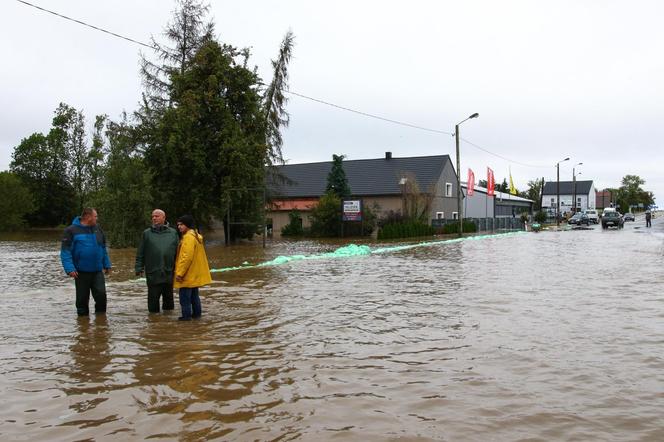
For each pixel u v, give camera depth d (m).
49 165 69.19
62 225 71.50
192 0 33.22
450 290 11.16
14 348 6.58
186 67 32.22
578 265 16.30
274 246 27.84
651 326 7.52
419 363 5.78
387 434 3.95
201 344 6.71
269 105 34.84
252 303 9.74
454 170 53.03
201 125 27.42
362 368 5.62
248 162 27.28
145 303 10.02
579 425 4.09
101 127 60.19
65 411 4.47
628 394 4.77
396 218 40.38
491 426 4.08
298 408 4.48
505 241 31.56
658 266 15.76
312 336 7.10
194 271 8.31
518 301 9.66
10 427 4.14
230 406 4.55
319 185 49.69
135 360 6.00
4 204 57.97
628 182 163.75
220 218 29.19
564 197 124.00
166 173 26.91
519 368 5.57
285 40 35.09
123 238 25.72
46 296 11.01
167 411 4.45
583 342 6.63
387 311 8.84
